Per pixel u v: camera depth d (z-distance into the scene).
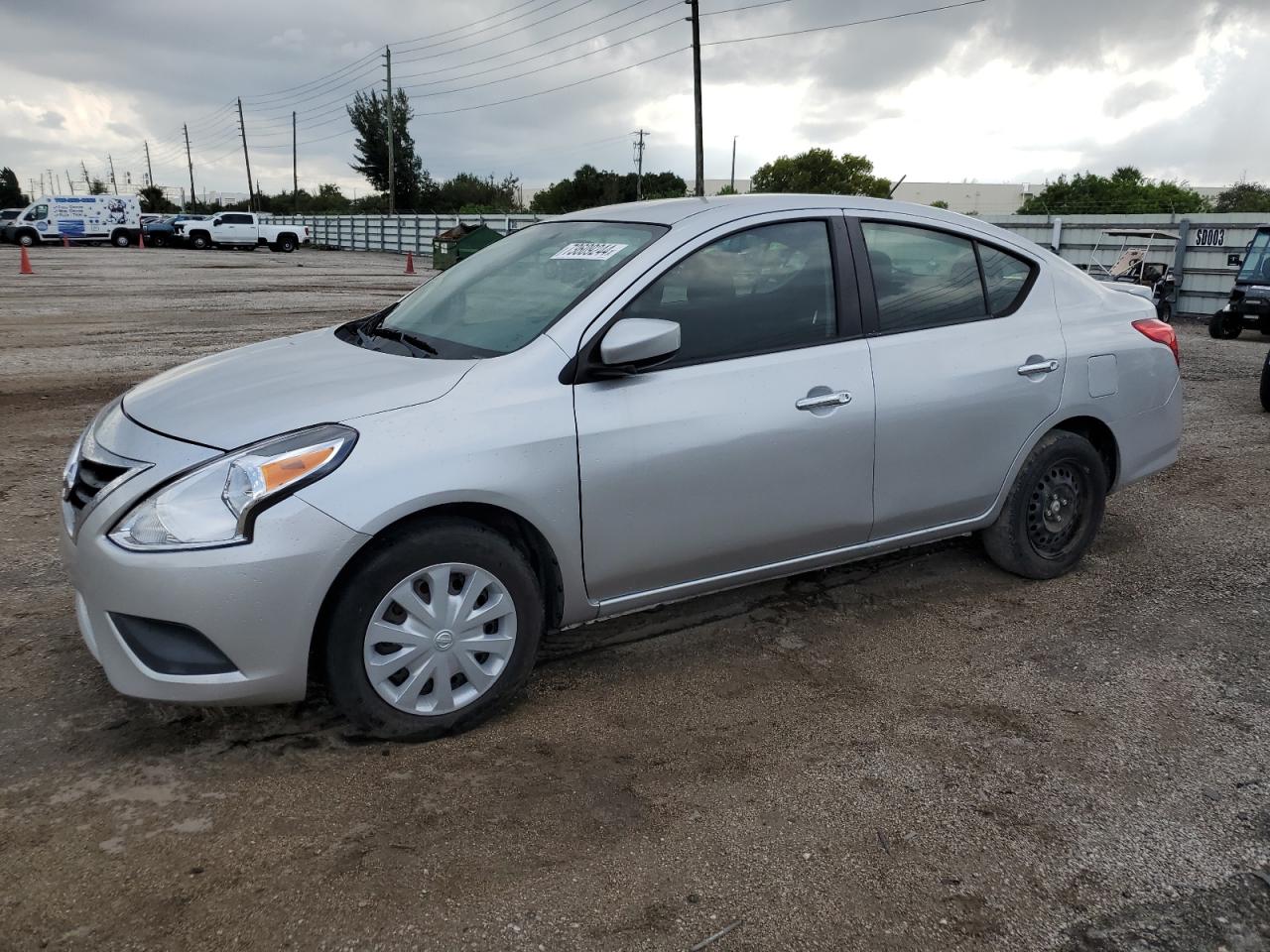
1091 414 4.32
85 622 2.88
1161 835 2.67
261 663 2.72
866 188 67.06
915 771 2.96
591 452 3.10
